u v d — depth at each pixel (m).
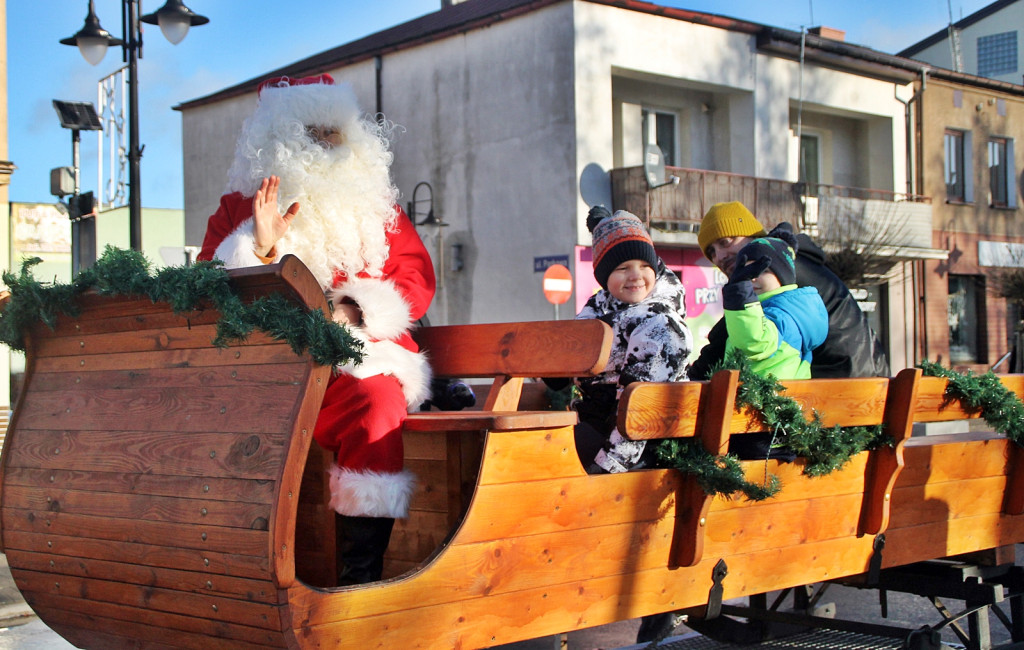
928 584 3.98
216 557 2.22
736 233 4.30
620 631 5.46
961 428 10.08
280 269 2.16
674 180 18.06
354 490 2.61
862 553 3.49
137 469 2.45
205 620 2.29
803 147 22.98
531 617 2.57
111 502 2.48
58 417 2.69
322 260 3.01
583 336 3.09
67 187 11.02
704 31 19.44
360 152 3.18
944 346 24.19
